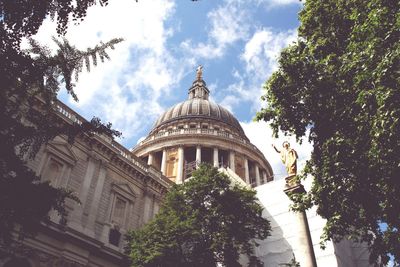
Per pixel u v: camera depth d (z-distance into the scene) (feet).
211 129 225.35
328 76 51.49
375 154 39.88
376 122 38.50
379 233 51.60
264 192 147.74
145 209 115.65
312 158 55.42
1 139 29.53
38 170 88.02
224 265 80.84
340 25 53.57
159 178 125.39
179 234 78.54
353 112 46.29
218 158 214.07
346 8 51.80
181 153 205.87
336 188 48.70
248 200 89.66
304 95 55.11
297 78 56.24
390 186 41.19
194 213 83.56
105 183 106.63
